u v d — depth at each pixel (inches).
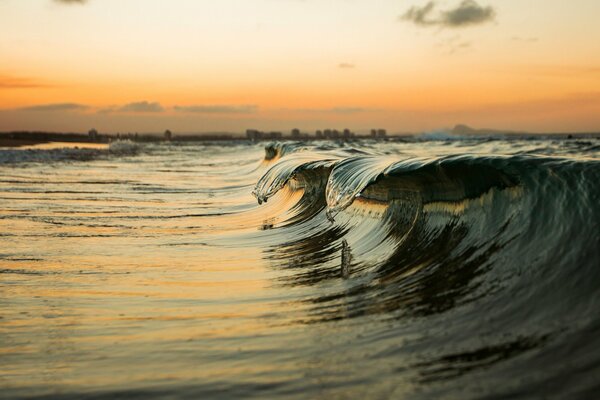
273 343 158.7
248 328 174.7
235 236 370.9
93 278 255.0
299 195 484.7
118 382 138.4
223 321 184.4
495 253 194.9
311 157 542.6
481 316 158.1
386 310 177.2
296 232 363.6
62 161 1369.3
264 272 260.1
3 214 473.1
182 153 2172.7
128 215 477.7
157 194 660.7
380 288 203.5
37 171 1010.7
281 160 560.7
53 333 178.9
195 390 131.2
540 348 134.0
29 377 144.5
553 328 142.3
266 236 363.3
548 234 186.4
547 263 174.6
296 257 288.5
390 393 122.5
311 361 143.1
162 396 129.3
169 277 256.2
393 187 294.0
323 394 124.6
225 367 143.7
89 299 219.1
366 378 130.6
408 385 125.3
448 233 231.5
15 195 619.2
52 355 159.6
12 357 159.3
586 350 129.0
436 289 187.3
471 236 215.3
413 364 135.5
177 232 391.5
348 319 173.8
